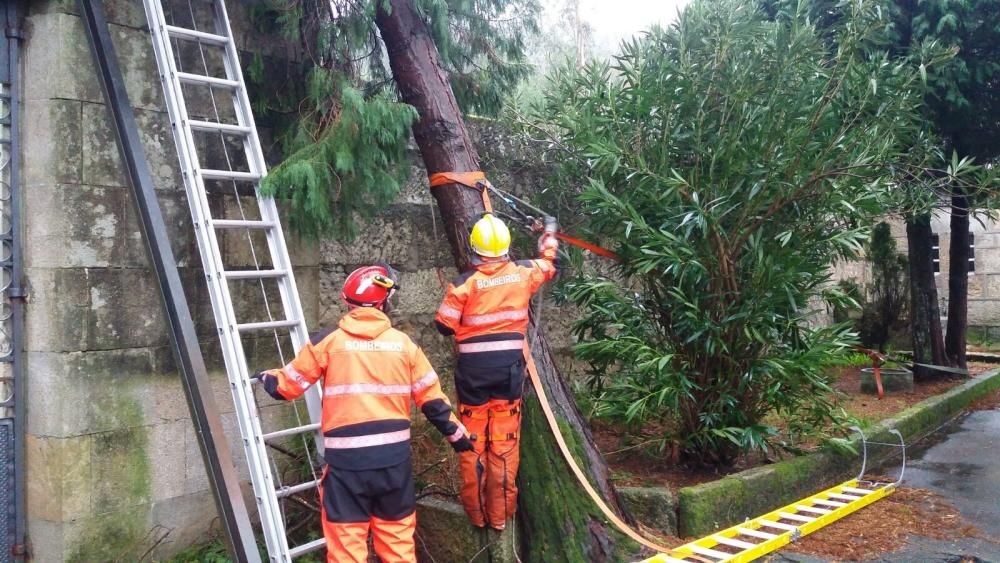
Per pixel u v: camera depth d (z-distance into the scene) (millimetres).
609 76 5379
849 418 5961
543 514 4102
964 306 10125
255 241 4633
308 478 4602
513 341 3850
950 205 7887
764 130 4941
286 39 4684
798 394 5461
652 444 5695
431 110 4457
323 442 3529
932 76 6730
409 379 3357
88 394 3881
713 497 4633
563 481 4160
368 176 4391
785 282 4965
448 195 4441
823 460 5703
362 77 4906
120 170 4000
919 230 9766
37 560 3910
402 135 4406
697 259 4871
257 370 4602
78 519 3848
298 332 3906
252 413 3455
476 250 3857
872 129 5070
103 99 3941
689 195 4852
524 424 4207
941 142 8203
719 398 5223
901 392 8930
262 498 3377
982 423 8242
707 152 5012
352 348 3266
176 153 4254
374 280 3359
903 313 12188
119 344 3992
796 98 5008
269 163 4707
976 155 8586
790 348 5355
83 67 3873
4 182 3883
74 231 3836
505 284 3846
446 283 6078
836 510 4977
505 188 6461
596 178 5449
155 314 4137
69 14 3830
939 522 4961
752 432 4988
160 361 4156
